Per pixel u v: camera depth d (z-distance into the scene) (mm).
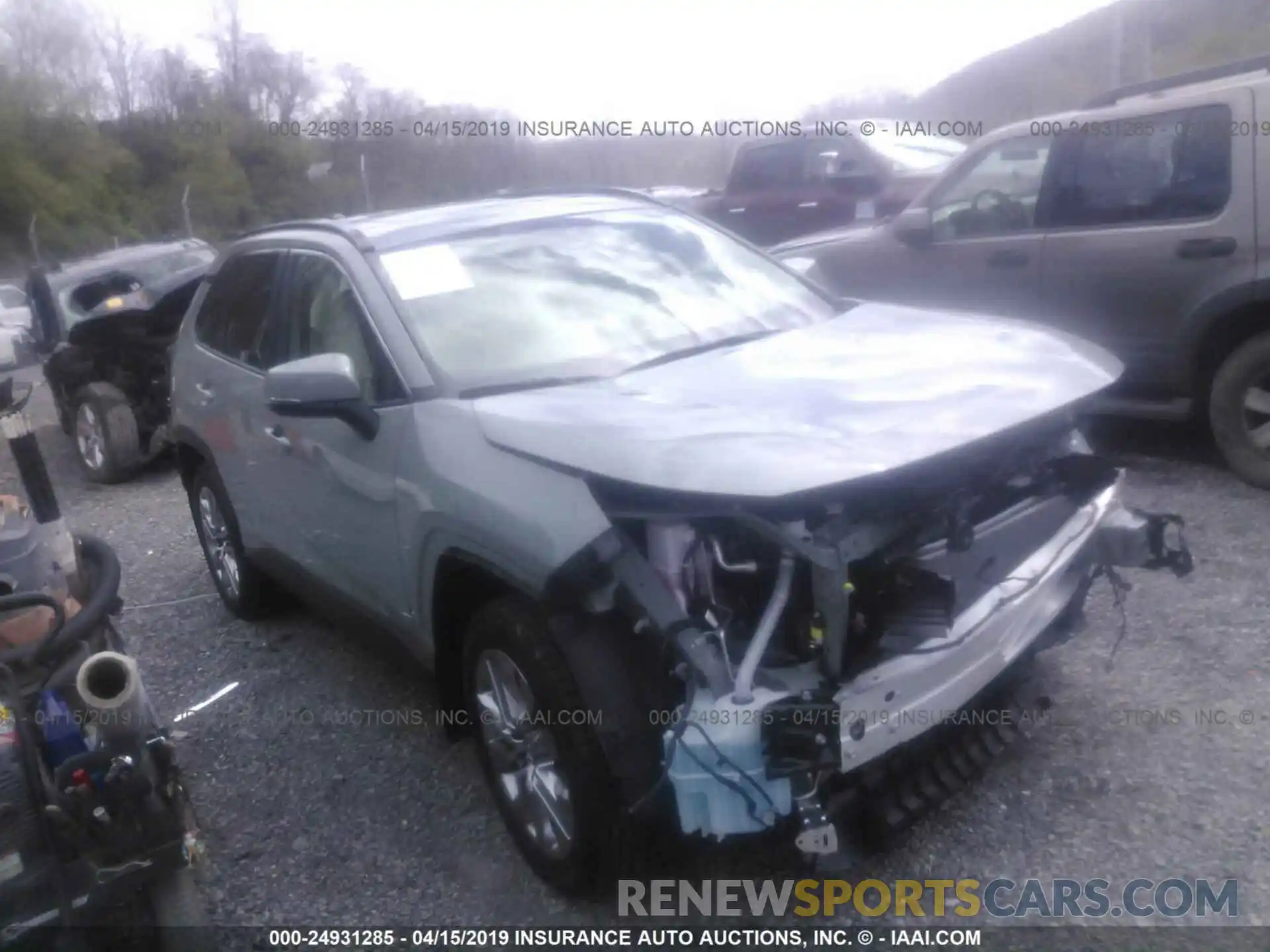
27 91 44500
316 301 4320
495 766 3508
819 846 2740
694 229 4777
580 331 3926
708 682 2754
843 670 2832
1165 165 5863
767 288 4504
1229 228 5566
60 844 2660
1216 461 6270
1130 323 6043
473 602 3596
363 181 18078
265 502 4746
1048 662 4340
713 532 2898
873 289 7223
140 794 2717
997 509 3367
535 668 3100
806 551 2750
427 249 4184
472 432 3359
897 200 10289
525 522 3033
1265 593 4668
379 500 3721
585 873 3172
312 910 3473
